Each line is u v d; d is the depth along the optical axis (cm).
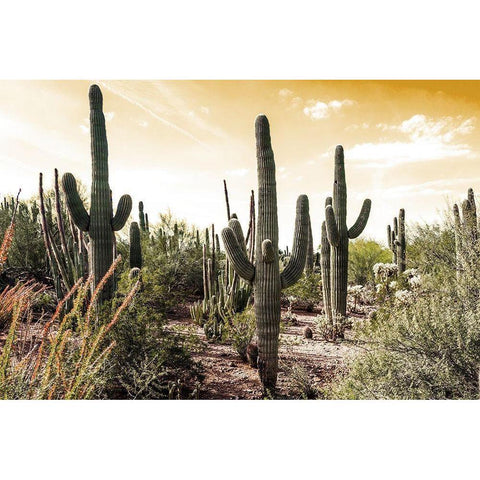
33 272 854
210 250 1066
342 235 675
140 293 462
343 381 377
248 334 534
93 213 542
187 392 409
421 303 363
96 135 548
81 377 277
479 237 439
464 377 326
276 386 438
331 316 690
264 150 430
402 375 338
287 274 442
